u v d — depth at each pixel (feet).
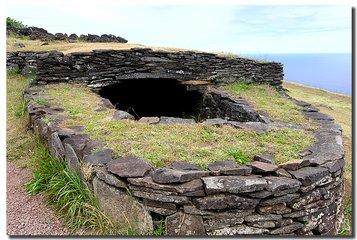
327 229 14.76
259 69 35.60
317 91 60.80
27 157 19.44
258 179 12.98
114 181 13.15
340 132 20.10
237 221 12.62
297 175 13.51
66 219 14.06
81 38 54.75
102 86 30.37
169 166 13.65
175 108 35.40
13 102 27.68
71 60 29.25
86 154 14.87
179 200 12.31
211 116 31.17
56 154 16.99
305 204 13.70
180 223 12.46
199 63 33.27
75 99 24.59
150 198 12.55
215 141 16.44
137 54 31.42
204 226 12.42
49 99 24.25
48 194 15.46
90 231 13.34
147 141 15.84
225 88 32.60
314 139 18.06
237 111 26.58
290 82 68.90
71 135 16.93
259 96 30.50
